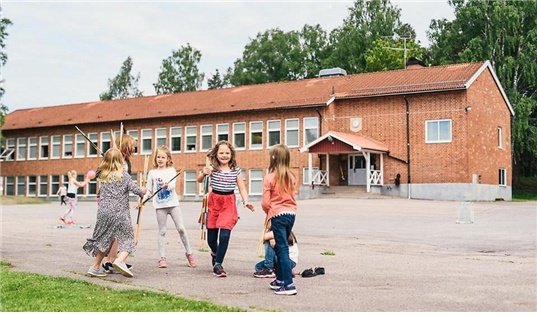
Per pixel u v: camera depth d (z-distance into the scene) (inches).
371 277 362.0
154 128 1931.6
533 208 1074.7
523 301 288.0
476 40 2037.4
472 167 1457.9
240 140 1769.2
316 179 1578.5
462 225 772.6
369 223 812.0
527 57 1991.9
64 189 1594.5
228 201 376.5
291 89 1788.9
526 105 1958.7
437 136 1477.6
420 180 1491.1
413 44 2628.0
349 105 1612.9
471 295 303.6
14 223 842.8
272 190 325.7
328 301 291.0
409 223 809.5
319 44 3090.6
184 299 290.8
